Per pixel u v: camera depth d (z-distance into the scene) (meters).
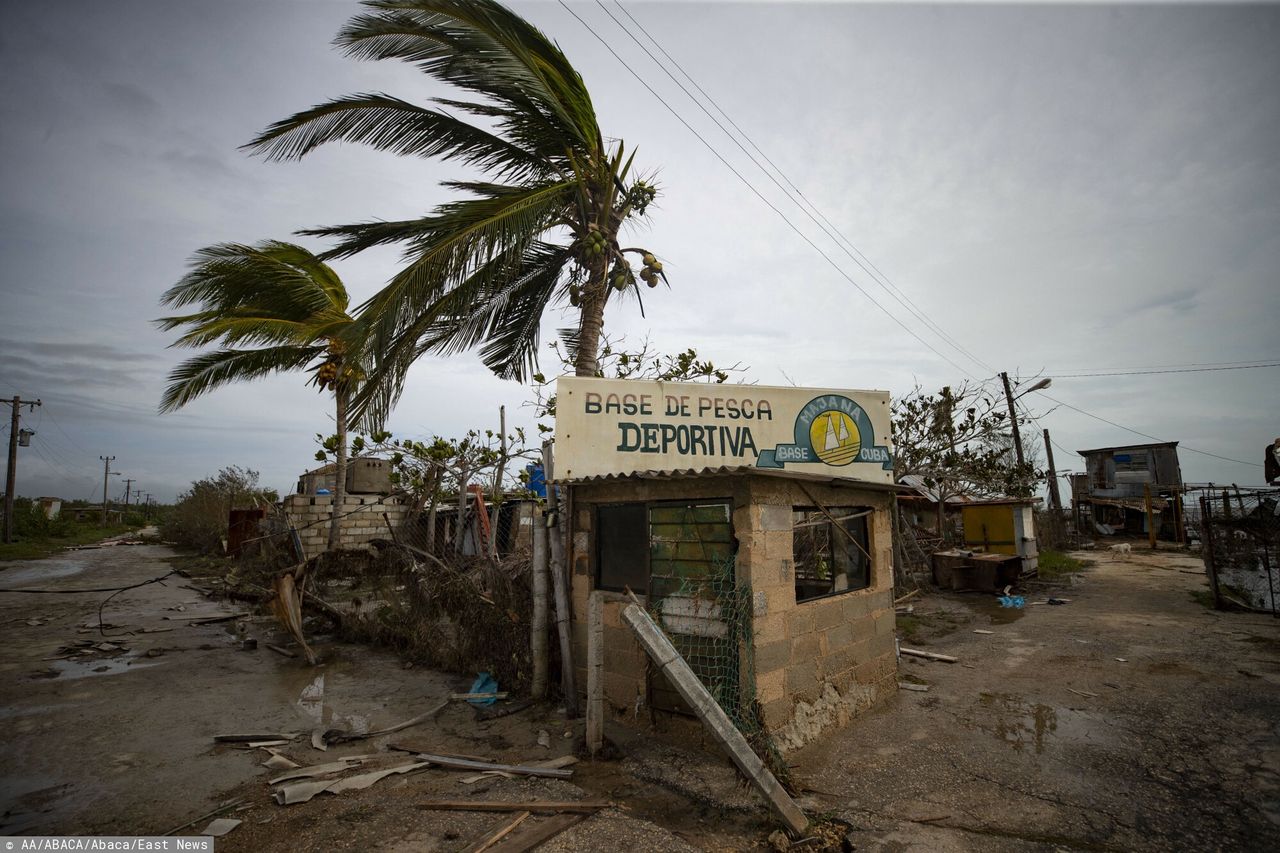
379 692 7.14
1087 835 3.90
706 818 4.17
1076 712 6.12
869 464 8.20
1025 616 11.32
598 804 4.24
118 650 9.35
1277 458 11.99
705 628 5.40
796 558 8.04
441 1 7.07
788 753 5.18
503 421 13.25
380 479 18.27
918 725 5.89
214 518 25.05
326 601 9.98
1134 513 27.83
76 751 5.36
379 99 7.72
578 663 6.43
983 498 18.86
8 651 9.23
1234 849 3.71
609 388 7.26
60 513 46.38
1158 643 8.77
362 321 6.57
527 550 8.19
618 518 6.27
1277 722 5.63
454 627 8.06
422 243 7.30
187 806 4.34
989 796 4.44
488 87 8.09
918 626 10.73
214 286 13.27
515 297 9.94
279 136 7.62
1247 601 11.40
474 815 4.14
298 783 4.62
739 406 7.71
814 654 5.71
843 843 3.86
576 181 8.35
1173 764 4.88
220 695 7.03
